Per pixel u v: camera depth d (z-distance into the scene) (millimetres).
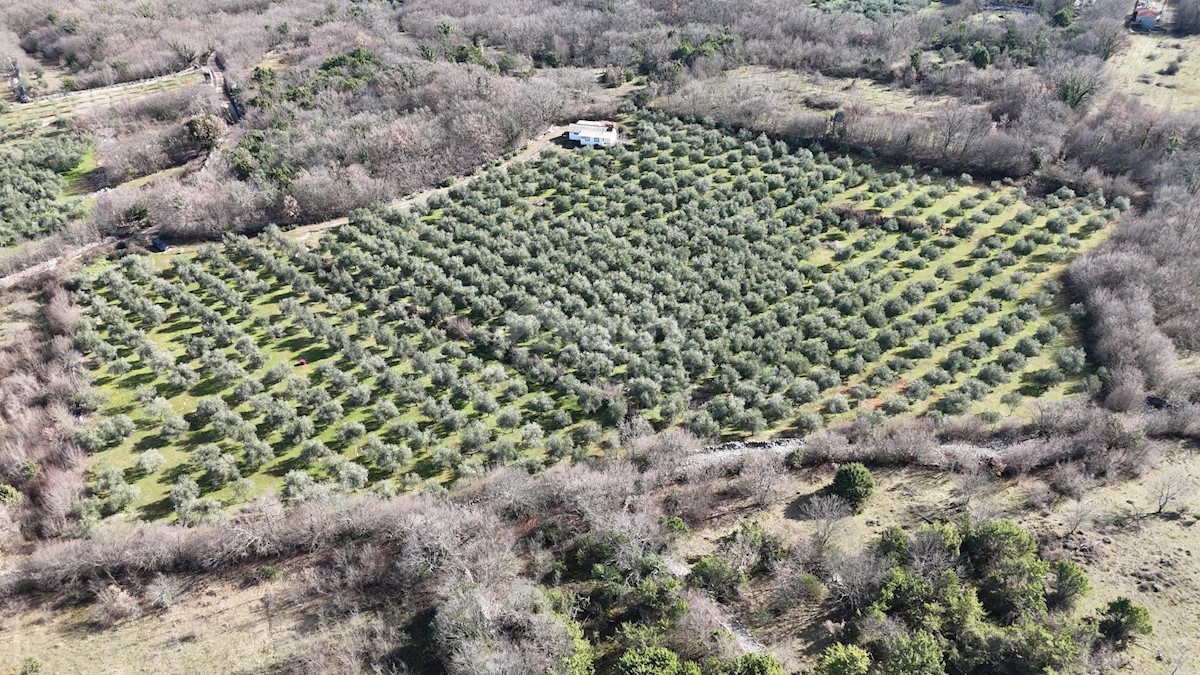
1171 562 61156
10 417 82938
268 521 68062
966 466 71062
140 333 93000
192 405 84500
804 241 110250
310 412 82688
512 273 103812
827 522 63594
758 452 74312
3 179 127625
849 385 85812
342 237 113062
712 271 102250
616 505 68000
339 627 60438
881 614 55031
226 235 112062
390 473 75938
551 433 80312
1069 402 78938
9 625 62219
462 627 56562
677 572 62188
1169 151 124500
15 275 106938
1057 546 63062
